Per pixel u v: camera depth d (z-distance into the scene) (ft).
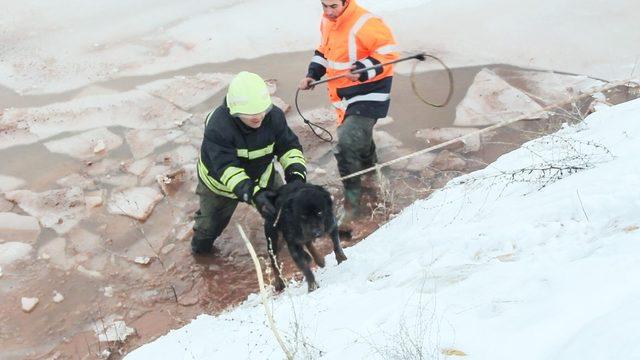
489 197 16.06
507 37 28.43
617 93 24.18
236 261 19.02
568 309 8.32
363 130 19.04
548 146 18.21
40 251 19.39
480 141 22.74
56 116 25.12
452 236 14.10
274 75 27.20
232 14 31.73
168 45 29.53
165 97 26.02
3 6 32.65
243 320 13.71
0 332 16.96
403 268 13.15
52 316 17.40
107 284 18.38
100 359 16.12
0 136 24.14
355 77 18.29
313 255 16.01
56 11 32.32
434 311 9.78
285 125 15.07
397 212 19.93
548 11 29.91
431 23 29.86
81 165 22.72
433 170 21.59
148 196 21.24
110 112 25.25
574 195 13.15
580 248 10.46
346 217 19.94
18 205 21.01
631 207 11.58
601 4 30.09
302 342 10.50
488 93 25.20
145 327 17.10
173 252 19.35
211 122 14.55
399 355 8.72
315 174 21.94
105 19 31.68
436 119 24.12
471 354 8.25
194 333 14.35
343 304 12.26
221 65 28.04
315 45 29.19
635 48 27.09
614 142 16.38
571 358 7.11
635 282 8.28
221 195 16.65
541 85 25.40
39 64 28.35
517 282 9.93
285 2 32.50
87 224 20.31
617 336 6.99
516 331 8.37
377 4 31.73
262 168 15.37
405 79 26.37
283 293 16.11
